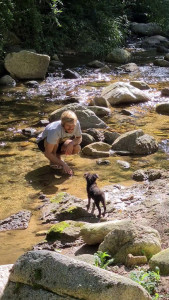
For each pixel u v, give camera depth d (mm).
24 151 9695
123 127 10688
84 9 19594
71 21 18359
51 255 4641
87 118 10680
